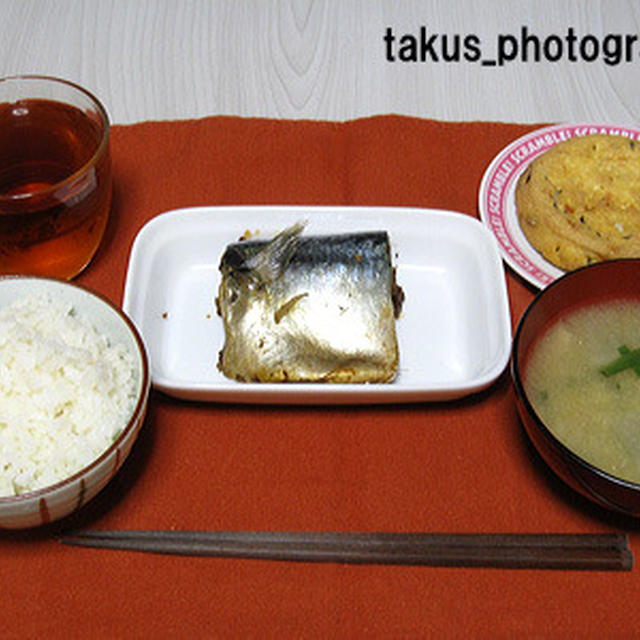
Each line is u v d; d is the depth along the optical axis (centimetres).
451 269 54
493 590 44
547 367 46
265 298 49
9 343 44
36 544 44
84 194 48
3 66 66
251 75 66
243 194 57
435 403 49
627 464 43
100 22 69
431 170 58
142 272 51
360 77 66
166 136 59
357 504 46
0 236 48
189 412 49
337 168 58
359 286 49
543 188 53
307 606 43
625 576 44
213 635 42
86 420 43
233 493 46
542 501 46
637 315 47
